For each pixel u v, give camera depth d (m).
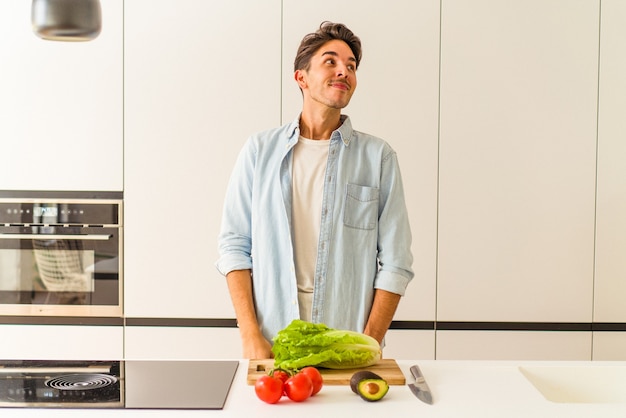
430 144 3.34
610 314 3.39
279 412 1.55
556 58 3.32
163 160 3.36
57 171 3.38
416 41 3.31
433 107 3.33
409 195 3.35
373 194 2.42
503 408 1.59
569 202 3.36
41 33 1.82
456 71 3.32
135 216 3.38
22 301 3.43
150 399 1.62
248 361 2.00
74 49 3.34
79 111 3.35
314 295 2.38
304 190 2.41
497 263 3.37
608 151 3.35
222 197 3.36
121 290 3.39
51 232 3.39
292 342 1.79
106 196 3.38
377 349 1.85
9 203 3.39
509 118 3.33
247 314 2.30
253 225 2.43
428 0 3.31
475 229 3.36
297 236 2.41
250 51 3.33
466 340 3.38
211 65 3.33
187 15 3.32
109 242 3.39
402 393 1.70
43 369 1.89
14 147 3.37
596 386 1.92
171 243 3.38
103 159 3.37
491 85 3.32
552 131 3.34
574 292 3.38
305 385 1.61
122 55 3.34
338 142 2.43
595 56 3.32
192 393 1.67
